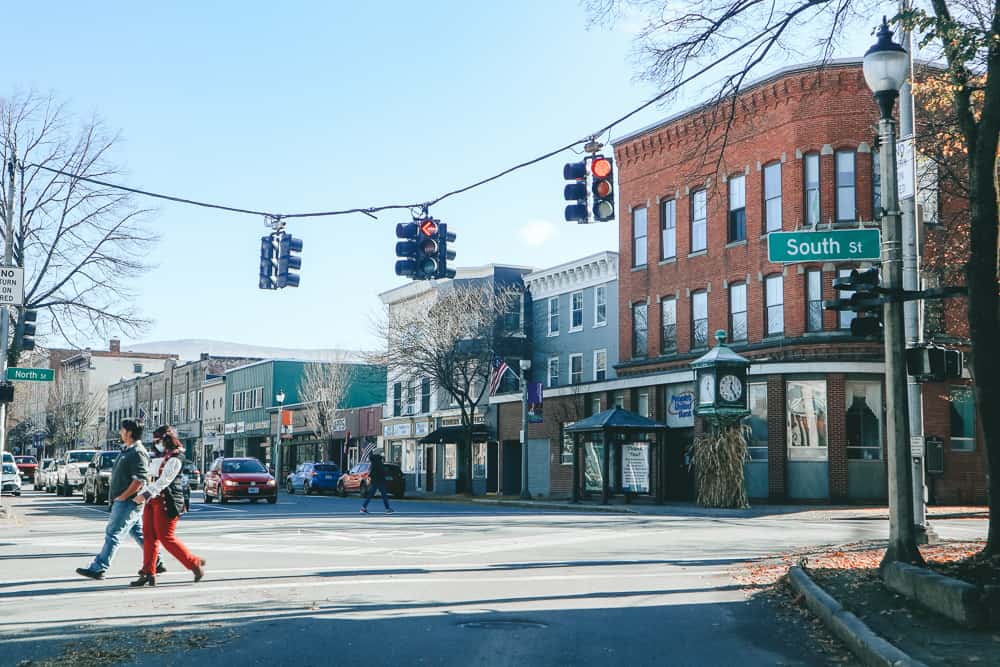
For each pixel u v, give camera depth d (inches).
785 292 1316.4
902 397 435.8
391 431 2353.6
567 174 685.9
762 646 330.0
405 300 2265.0
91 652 308.7
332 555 617.0
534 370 1915.6
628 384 1540.4
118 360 4365.2
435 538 747.4
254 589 456.1
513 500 1496.1
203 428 3449.8
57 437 3631.9
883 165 453.7
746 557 602.9
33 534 784.3
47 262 1427.2
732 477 1179.3
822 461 1268.5
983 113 447.2
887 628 325.1
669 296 1528.1
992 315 439.2
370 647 320.8
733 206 1409.9
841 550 620.7
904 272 658.2
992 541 434.6
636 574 519.5
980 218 443.2
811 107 1301.7
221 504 1411.2
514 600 425.4
